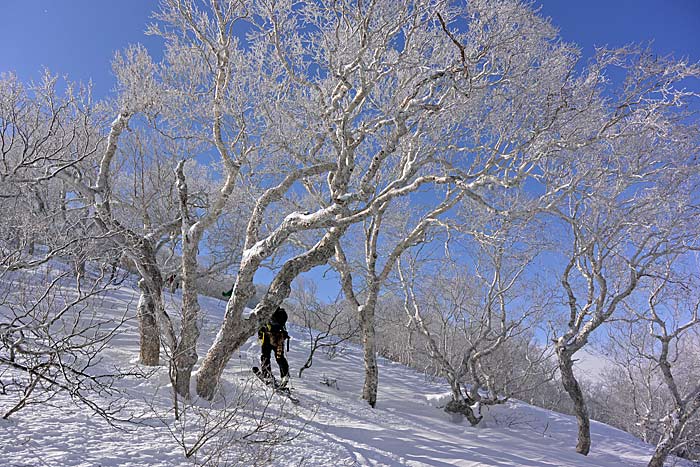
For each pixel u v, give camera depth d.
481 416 12.14
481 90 8.76
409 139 10.10
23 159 5.75
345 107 9.67
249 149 8.81
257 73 9.00
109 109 9.83
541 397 19.83
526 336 14.58
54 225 7.57
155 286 8.78
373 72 8.35
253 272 7.77
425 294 13.50
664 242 10.95
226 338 7.79
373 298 11.07
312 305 17.66
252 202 11.62
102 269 6.15
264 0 8.01
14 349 4.70
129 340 10.40
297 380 11.40
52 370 6.47
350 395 11.26
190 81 9.09
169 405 6.83
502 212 7.78
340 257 11.45
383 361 17.42
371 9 7.29
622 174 9.71
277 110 8.84
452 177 7.46
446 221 9.52
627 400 20.92
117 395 6.68
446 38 8.93
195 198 11.57
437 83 8.41
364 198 7.39
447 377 12.10
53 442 4.70
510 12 7.88
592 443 13.09
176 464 4.93
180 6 8.15
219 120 8.62
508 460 8.27
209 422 6.26
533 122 8.88
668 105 8.17
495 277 12.20
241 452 5.52
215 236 16.05
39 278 8.38
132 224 12.42
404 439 8.08
